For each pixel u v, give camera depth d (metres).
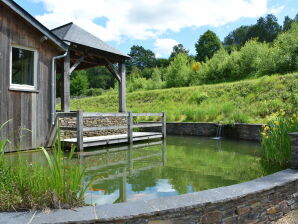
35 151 6.92
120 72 10.57
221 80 23.59
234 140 10.09
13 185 2.53
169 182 4.16
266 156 5.73
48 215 2.18
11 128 6.73
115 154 6.84
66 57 8.55
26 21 6.96
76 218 2.12
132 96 21.09
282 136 5.25
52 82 7.70
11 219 2.11
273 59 19.08
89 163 5.65
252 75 21.45
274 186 2.91
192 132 12.36
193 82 25.39
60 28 10.09
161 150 7.58
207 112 13.37
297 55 17.55
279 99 12.62
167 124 13.32
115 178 4.40
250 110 12.59
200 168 5.17
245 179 4.31
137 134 10.04
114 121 10.33
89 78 64.44
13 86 6.86
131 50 80.81
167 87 27.42
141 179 4.34
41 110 7.44
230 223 2.57
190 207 2.32
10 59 6.75
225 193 2.63
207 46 57.25
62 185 2.48
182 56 28.88
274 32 68.94
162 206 2.32
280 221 2.99
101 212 2.23
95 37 10.05
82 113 7.32
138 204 2.38
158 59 79.00
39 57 7.44
